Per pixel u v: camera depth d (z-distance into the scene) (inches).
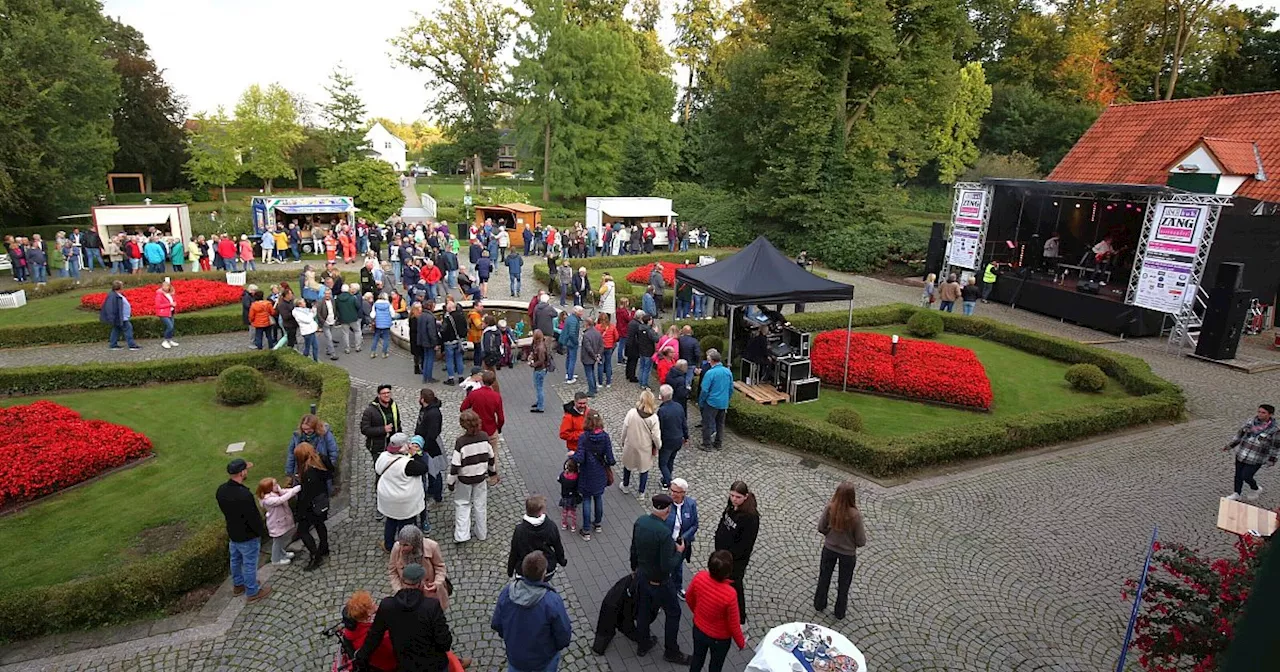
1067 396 607.5
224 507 287.9
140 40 2070.6
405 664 212.7
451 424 501.0
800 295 568.4
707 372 459.2
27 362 632.4
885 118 1391.5
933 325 798.5
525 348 663.1
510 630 220.2
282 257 1157.1
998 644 287.4
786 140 1440.7
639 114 2020.2
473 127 2482.8
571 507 358.6
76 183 1402.6
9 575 314.7
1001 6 1939.0
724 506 392.2
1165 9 1644.9
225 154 2074.3
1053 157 1792.6
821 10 1275.8
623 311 639.1
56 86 1203.9
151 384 580.7
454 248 1151.6
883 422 531.2
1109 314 828.6
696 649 245.1
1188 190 869.2
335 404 489.1
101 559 329.4
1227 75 1660.9
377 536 355.9
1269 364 695.7
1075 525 383.6
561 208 1905.8
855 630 293.3
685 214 1664.6
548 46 1931.6
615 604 270.2
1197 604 223.6
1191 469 457.4
